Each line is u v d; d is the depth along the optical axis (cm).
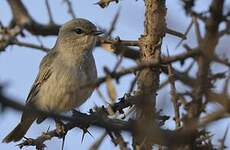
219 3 473
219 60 504
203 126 440
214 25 476
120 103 775
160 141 408
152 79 843
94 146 562
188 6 518
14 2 746
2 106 355
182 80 554
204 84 514
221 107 460
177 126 673
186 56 536
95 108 764
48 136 904
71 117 412
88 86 562
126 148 670
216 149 610
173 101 680
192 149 512
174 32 911
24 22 755
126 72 559
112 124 437
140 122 425
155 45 916
